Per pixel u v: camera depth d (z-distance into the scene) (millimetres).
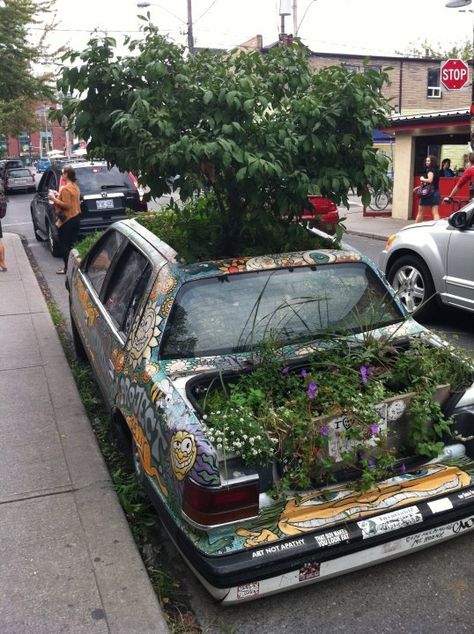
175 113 3736
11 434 4715
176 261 3771
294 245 4137
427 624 2889
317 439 2832
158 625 2875
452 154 25750
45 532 3537
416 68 35594
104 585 3119
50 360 6285
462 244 6703
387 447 3098
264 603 3039
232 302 3578
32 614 2945
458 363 3371
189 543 2705
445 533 2996
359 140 3961
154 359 3365
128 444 3996
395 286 7789
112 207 11797
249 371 3289
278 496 2787
